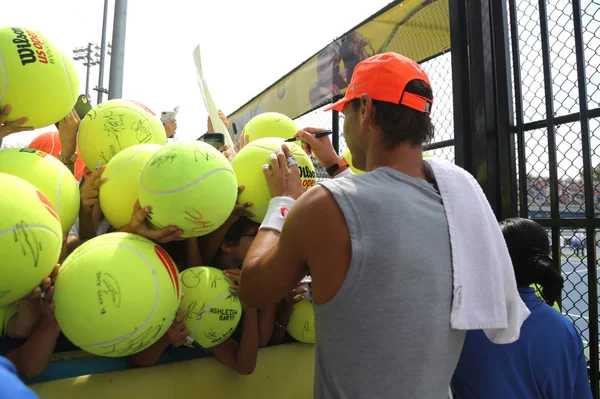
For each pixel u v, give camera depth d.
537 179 1.70
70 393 1.06
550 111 1.61
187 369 1.23
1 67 1.13
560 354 1.13
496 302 0.81
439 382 0.78
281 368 1.41
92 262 0.94
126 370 1.15
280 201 1.03
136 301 0.93
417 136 0.87
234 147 1.81
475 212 0.84
